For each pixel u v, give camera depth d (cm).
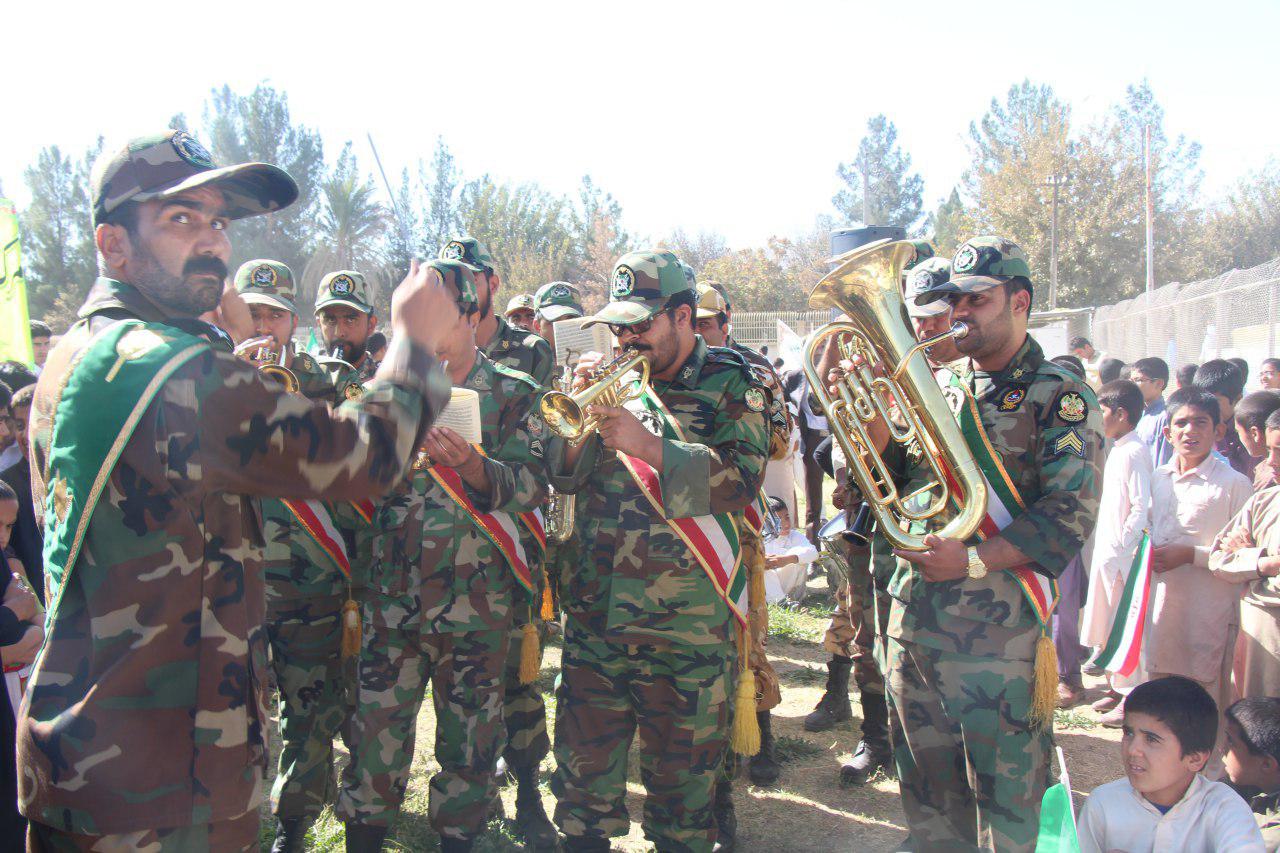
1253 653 362
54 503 179
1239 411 443
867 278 285
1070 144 4250
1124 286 4247
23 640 261
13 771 232
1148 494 495
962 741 310
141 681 174
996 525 290
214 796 180
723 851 369
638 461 304
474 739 330
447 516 324
